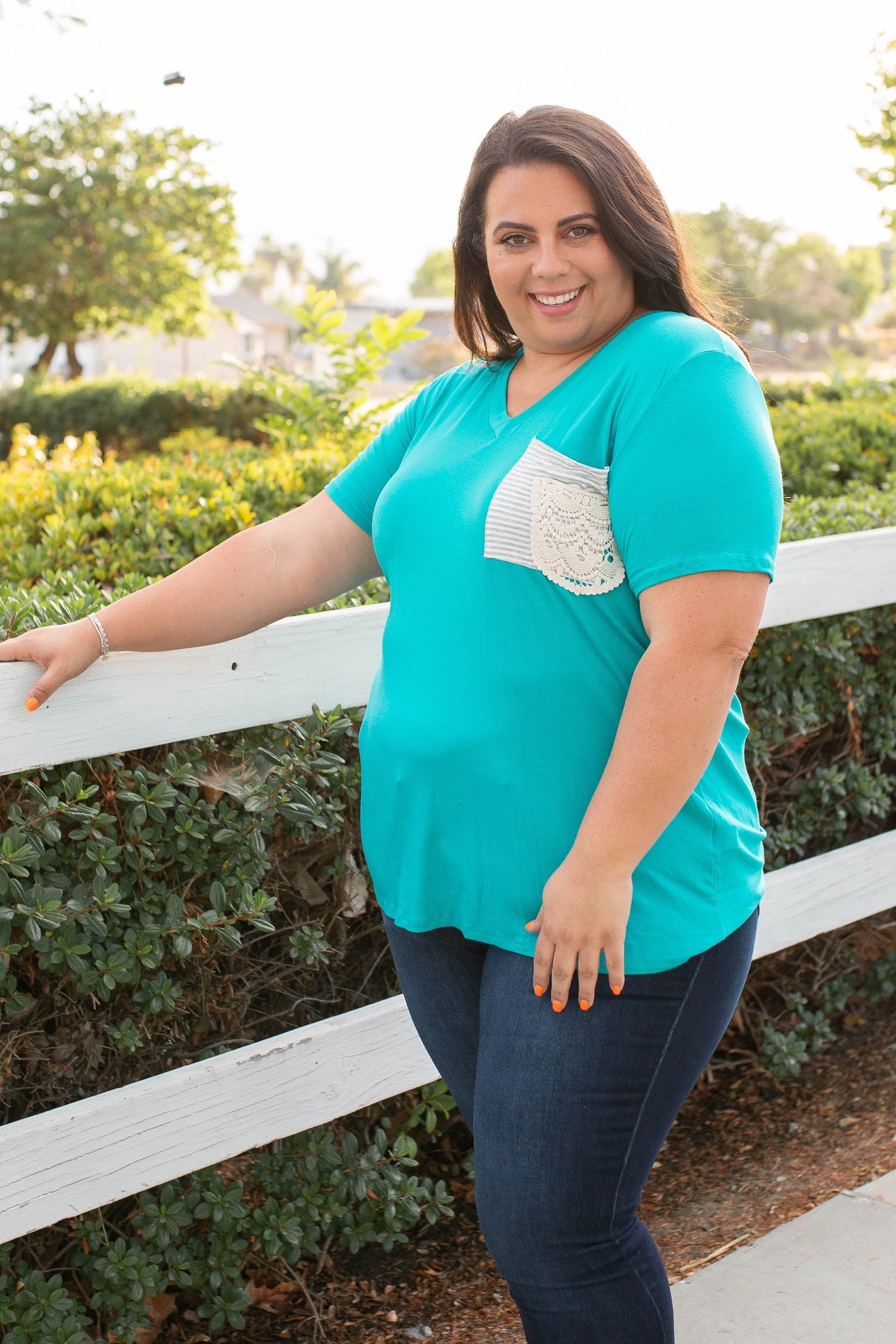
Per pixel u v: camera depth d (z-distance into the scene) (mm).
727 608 1311
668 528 1312
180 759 1994
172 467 4465
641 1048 1421
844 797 2887
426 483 1562
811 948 2969
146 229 36156
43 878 1836
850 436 5441
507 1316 2133
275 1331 2137
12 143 35094
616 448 1384
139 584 2334
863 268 79625
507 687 1438
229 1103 1924
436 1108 2348
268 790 2004
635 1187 1445
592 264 1453
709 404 1328
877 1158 2506
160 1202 2021
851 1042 3035
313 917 2240
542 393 1542
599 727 1430
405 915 1580
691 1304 2107
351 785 2197
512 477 1438
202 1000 2076
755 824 1605
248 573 1777
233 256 37750
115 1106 1807
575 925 1338
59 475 4234
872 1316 2039
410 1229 2418
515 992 1443
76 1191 1786
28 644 1688
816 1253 2211
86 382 23000
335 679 2033
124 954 1888
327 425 5867
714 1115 2775
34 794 1785
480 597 1454
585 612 1406
